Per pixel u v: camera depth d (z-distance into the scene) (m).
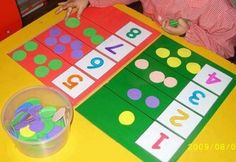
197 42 0.80
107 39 0.79
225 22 0.88
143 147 0.60
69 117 0.61
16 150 0.60
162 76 0.72
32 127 0.60
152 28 0.82
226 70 0.74
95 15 0.85
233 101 0.68
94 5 0.86
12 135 0.57
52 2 1.56
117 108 0.66
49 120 0.61
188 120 0.65
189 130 0.63
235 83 0.71
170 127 0.63
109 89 0.69
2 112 0.60
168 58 0.76
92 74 0.72
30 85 0.70
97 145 0.61
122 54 0.76
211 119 0.65
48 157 0.59
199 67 0.74
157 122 0.64
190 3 0.91
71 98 0.67
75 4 0.86
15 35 0.79
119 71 0.73
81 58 0.75
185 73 0.73
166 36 0.81
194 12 0.91
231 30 0.88
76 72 0.72
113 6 0.87
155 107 0.66
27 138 0.58
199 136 0.62
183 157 0.59
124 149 0.60
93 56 0.75
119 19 0.84
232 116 0.66
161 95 0.69
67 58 0.75
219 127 0.64
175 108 0.66
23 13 1.46
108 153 0.60
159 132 0.62
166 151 0.60
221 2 0.89
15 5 0.81
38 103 0.65
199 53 0.77
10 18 0.81
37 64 0.73
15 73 0.72
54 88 0.67
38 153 0.58
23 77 0.71
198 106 0.67
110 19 0.84
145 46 0.78
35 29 0.81
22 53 0.75
